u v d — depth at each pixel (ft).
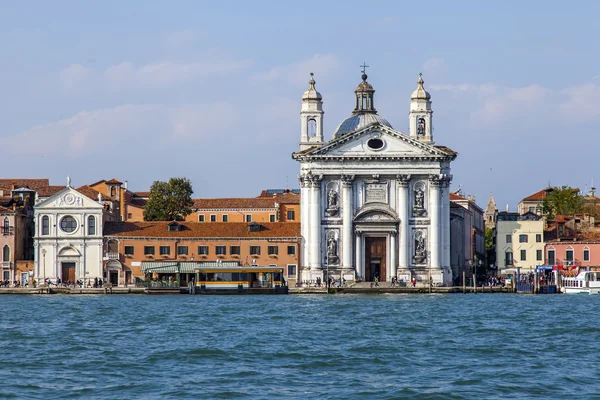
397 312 423.23
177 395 223.30
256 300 521.24
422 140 653.71
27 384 235.20
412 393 224.12
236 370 253.85
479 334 328.90
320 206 638.53
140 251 637.30
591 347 296.10
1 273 644.27
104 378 243.60
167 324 363.97
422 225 637.30
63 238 636.07
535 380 239.91
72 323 369.71
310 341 308.60
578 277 611.47
